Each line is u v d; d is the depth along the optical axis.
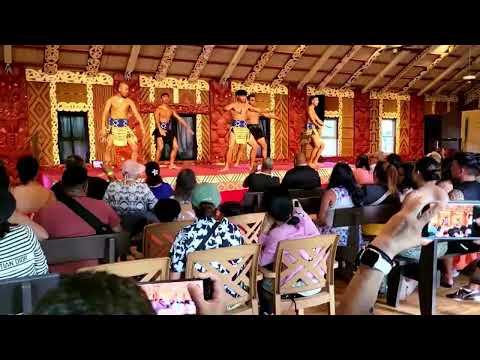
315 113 12.34
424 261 3.26
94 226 3.00
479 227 1.52
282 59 11.84
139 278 2.32
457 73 14.43
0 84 9.64
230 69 11.57
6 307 1.76
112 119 9.95
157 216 3.70
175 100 11.63
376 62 13.03
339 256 4.06
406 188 4.41
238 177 9.65
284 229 3.18
